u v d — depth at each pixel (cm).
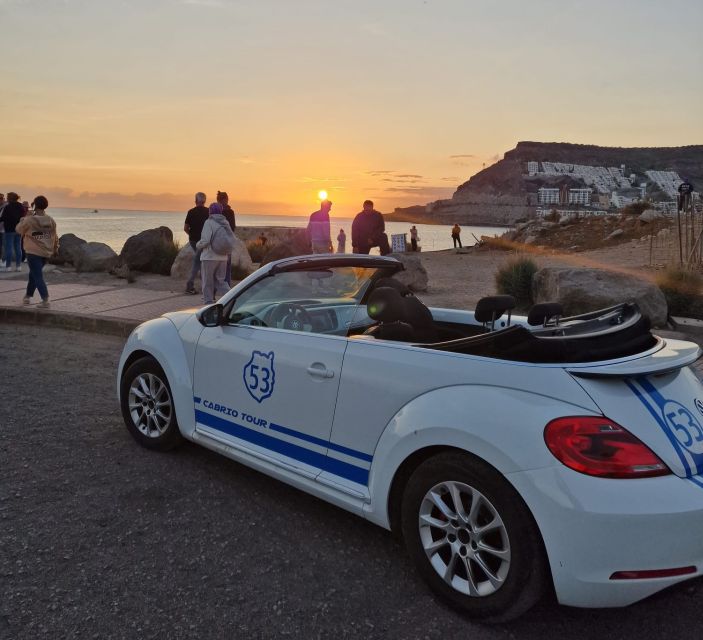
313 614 269
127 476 406
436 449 278
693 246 1420
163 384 438
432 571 276
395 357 299
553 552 235
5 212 1546
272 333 367
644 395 249
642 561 227
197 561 308
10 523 338
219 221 979
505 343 269
